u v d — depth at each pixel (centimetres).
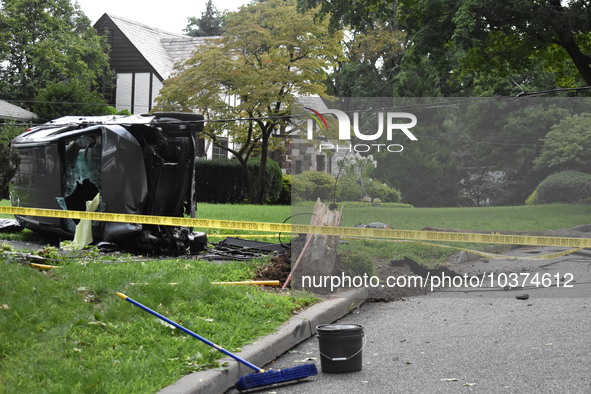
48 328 642
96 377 529
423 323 848
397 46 4394
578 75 2752
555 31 2183
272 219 2266
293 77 3284
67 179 1353
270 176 3909
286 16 3356
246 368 621
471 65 2595
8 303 682
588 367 638
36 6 4784
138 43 4788
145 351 613
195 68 3459
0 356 557
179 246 1263
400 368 650
